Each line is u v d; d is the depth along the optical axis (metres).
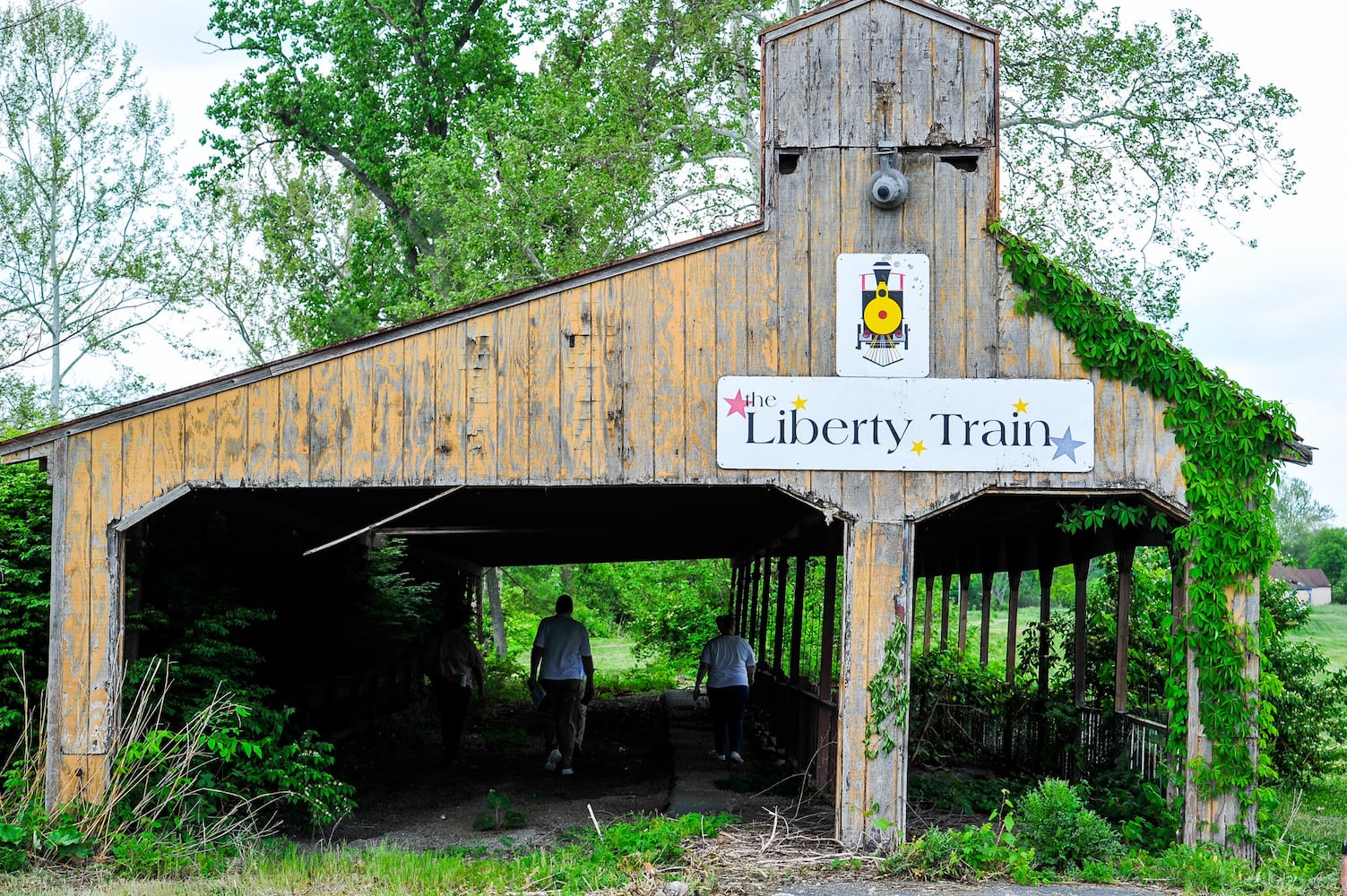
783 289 10.01
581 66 27.91
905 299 9.98
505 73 30.25
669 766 14.98
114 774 9.84
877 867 9.20
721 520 15.48
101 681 9.91
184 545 11.82
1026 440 9.87
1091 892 8.68
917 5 10.17
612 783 14.50
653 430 9.91
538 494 11.89
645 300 10.00
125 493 9.98
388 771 15.16
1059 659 16.05
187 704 10.87
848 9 10.20
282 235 34.34
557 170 23.39
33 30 33.78
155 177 35.50
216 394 10.00
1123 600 12.81
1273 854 9.51
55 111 34.59
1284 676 14.38
